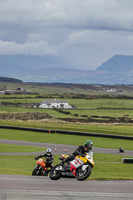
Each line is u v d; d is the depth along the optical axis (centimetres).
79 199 2591
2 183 3288
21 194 2675
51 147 15388
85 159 3094
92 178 4475
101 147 15962
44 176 5019
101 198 2669
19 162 10831
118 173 8856
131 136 19288
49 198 2578
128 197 2761
